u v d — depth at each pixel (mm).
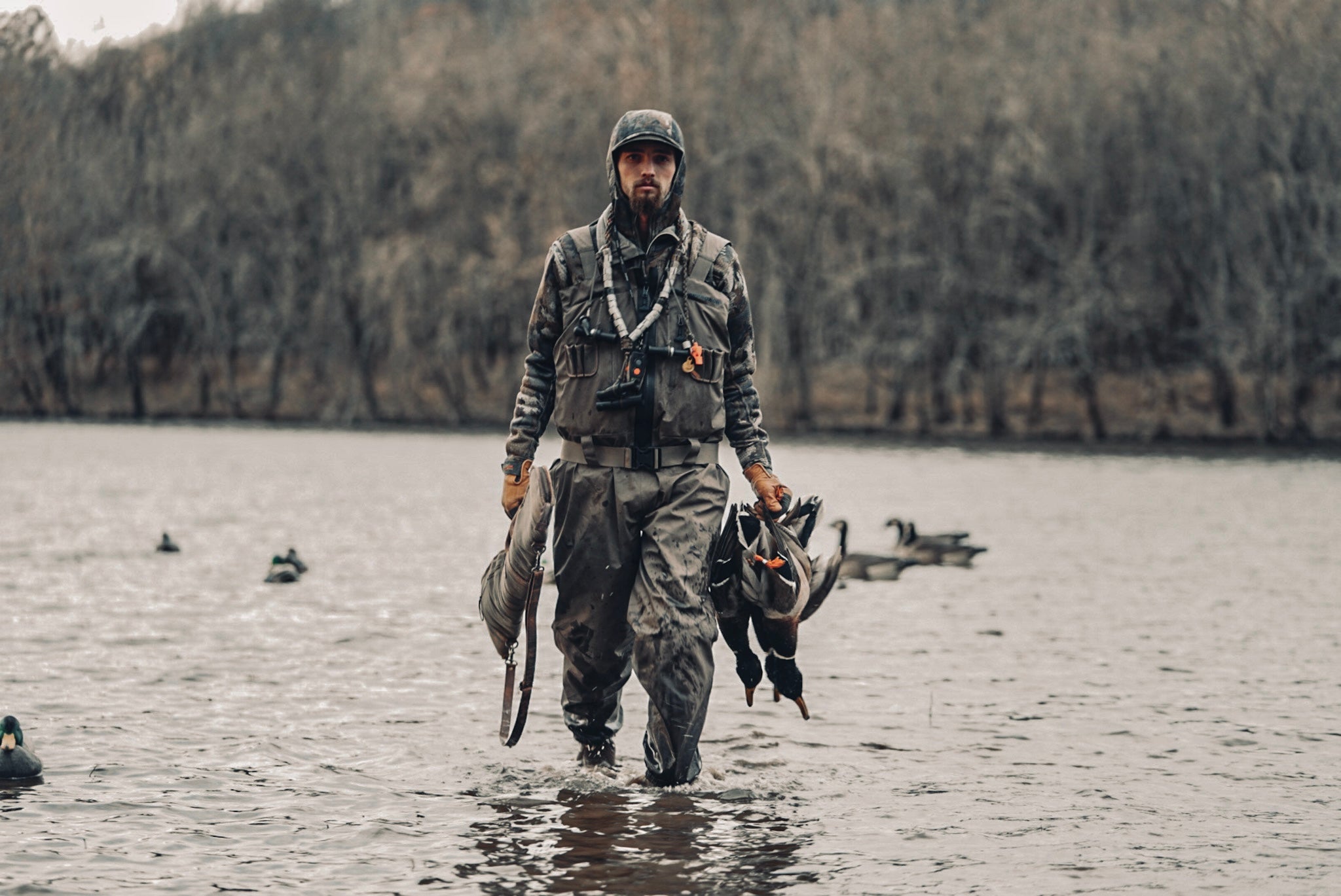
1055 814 6180
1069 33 64062
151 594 14039
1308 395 61844
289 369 80188
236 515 24344
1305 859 5508
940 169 63188
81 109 73688
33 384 74812
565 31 70250
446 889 5105
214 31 77188
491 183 69062
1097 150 60906
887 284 65438
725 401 6887
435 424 72125
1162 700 8945
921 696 9078
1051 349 60062
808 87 62031
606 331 6527
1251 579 16312
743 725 8133
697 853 5562
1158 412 62719
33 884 5113
